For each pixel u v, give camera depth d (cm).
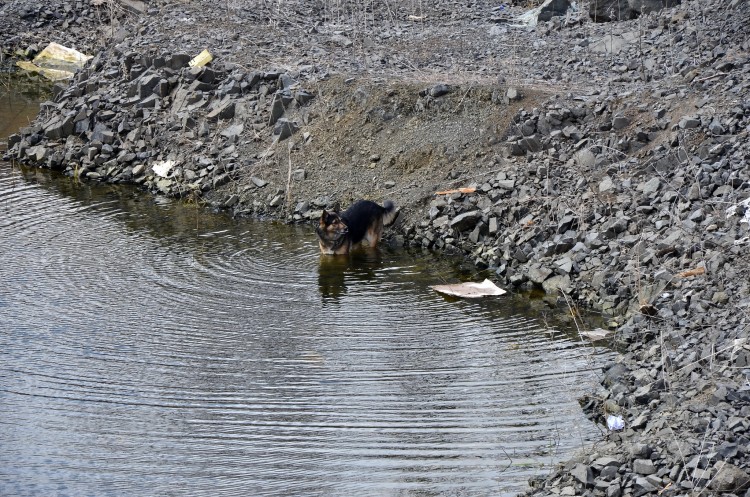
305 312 981
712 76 1284
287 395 802
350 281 1071
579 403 780
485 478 673
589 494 625
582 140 1228
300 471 686
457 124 1312
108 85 1566
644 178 1144
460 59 1567
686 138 1161
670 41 1495
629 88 1333
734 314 848
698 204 1051
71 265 1092
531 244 1099
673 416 698
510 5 2084
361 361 869
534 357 877
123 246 1159
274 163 1354
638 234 1052
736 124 1158
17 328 924
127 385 817
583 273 1026
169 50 1588
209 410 775
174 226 1237
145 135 1452
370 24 1861
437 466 691
